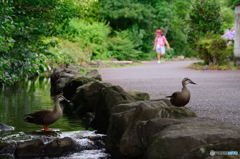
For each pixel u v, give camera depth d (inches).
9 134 315.3
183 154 206.5
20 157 261.9
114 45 1429.6
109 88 363.6
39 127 345.1
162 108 283.1
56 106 332.5
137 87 607.8
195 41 1131.3
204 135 209.9
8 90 642.8
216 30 1130.7
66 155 267.3
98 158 260.1
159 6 1679.4
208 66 962.7
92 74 646.5
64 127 352.5
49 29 470.9
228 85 610.2
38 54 408.5
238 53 972.6
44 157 263.0
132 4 1541.6
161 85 632.4
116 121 287.7
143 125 254.7
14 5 434.0
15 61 387.5
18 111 428.5
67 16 483.5
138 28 1603.1
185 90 359.6
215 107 409.1
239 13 968.3
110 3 1523.1
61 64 979.9
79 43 1241.4
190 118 257.9
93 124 365.7
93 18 1499.8
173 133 217.8
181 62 1348.4
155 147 216.8
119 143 282.0
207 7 1130.0
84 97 432.1
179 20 1720.0
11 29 371.2
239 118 346.9
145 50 1615.4
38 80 820.6
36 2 451.8
